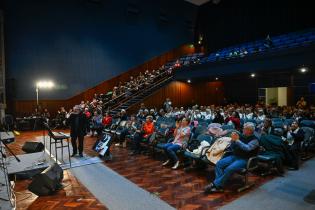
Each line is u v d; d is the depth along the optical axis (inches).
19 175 168.4
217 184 141.4
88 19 572.1
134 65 650.8
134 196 138.9
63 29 536.7
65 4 539.5
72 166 201.6
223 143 163.9
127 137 280.1
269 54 402.0
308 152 241.3
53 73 522.3
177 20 751.7
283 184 154.8
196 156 174.6
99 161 217.5
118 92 538.3
